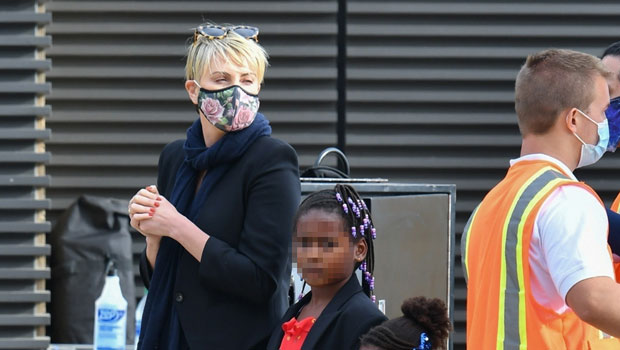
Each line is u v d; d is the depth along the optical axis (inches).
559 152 301.6
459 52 592.4
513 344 284.5
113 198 593.3
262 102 593.3
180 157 360.5
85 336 565.0
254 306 331.9
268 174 332.2
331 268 306.8
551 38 593.3
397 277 382.0
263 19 592.4
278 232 326.6
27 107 543.2
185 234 327.9
